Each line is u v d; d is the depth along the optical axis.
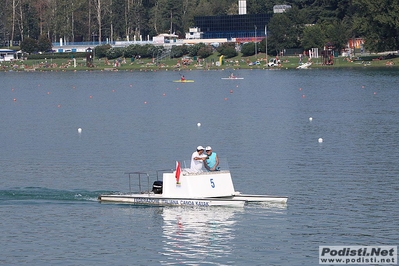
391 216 78.12
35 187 94.38
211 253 68.00
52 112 199.88
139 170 105.69
